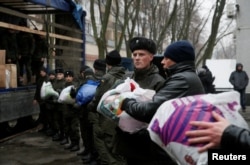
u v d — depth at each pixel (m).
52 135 9.31
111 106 2.98
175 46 2.67
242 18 17.23
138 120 2.77
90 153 6.59
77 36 11.39
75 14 10.92
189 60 2.67
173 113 2.01
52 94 8.62
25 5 10.33
